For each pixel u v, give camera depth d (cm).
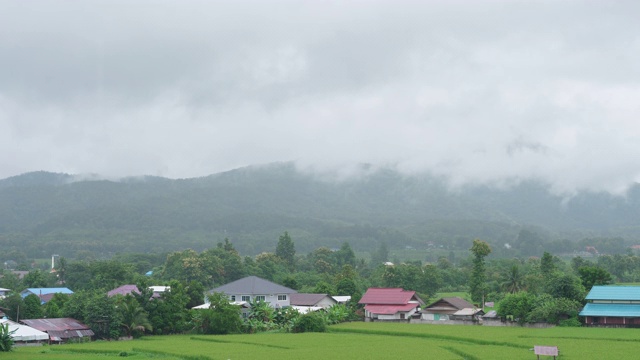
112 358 9338
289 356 9131
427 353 9469
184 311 14088
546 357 8844
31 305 13688
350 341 11388
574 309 14188
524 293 15175
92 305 12625
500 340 10962
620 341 10888
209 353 9625
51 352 10119
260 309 14775
